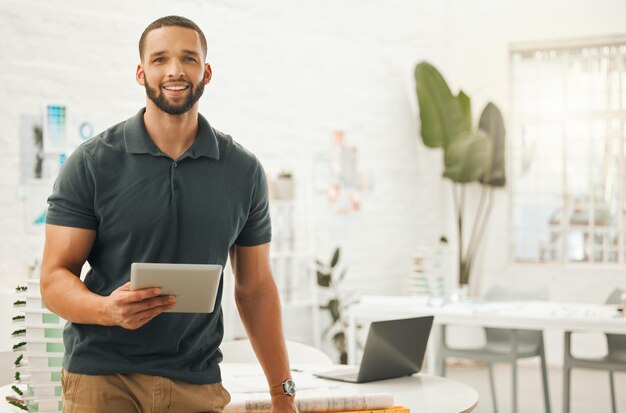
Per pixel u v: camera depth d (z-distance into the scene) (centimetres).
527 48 809
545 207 815
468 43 816
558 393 673
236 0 634
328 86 713
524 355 547
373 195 754
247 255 225
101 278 200
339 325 716
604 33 782
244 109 643
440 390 286
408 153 789
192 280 175
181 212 198
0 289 493
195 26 195
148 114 199
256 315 227
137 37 564
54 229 195
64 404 199
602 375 747
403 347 304
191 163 200
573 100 807
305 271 685
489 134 790
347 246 729
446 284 597
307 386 288
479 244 812
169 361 198
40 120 516
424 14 801
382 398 243
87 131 537
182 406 199
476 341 790
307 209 686
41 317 239
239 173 207
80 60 534
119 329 194
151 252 196
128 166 196
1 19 500
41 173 516
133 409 196
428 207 807
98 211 194
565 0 792
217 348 212
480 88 813
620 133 794
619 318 494
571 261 809
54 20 521
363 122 745
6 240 503
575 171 808
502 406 623
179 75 189
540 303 571
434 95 761
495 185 793
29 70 511
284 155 675
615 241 794
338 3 720
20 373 252
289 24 678
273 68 665
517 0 804
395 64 775
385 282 765
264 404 233
